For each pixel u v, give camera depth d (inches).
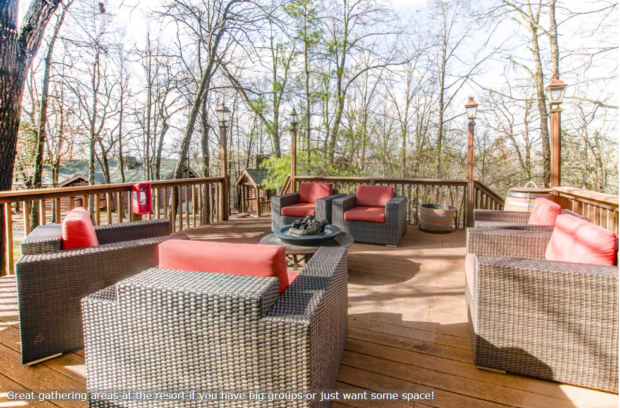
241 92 364.8
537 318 62.4
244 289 46.4
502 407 57.2
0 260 128.0
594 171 350.0
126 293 49.6
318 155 409.4
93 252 72.8
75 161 588.7
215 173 765.3
